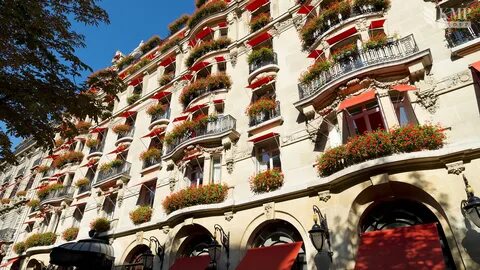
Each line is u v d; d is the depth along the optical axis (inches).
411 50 431.8
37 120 275.7
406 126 379.2
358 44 502.0
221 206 510.3
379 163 361.7
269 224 477.1
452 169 339.6
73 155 994.1
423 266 288.0
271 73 613.3
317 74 504.1
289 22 671.1
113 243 675.4
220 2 864.3
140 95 968.9
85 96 296.4
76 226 853.8
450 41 418.3
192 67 760.3
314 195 434.3
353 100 422.3
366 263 320.8
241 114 624.1
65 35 287.1
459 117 371.9
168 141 670.5
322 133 478.0
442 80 403.2
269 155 546.6
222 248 481.4
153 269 556.7
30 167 1327.5
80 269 498.3
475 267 290.0
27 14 248.8
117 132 888.9
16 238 1045.8
